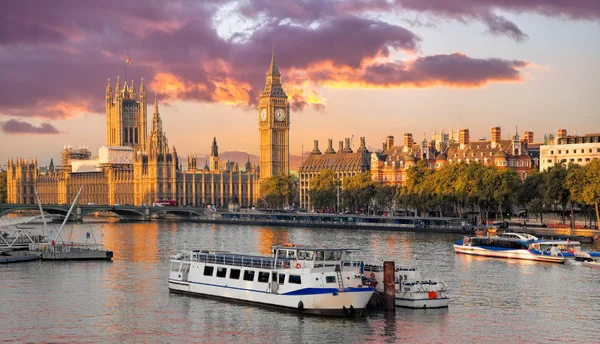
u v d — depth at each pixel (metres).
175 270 134.88
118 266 168.38
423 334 104.06
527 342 100.88
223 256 129.50
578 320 111.56
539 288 134.25
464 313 115.00
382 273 119.75
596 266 160.38
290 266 119.44
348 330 105.88
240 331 106.38
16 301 126.88
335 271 116.38
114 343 101.88
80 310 119.94
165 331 107.06
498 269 156.75
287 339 102.38
